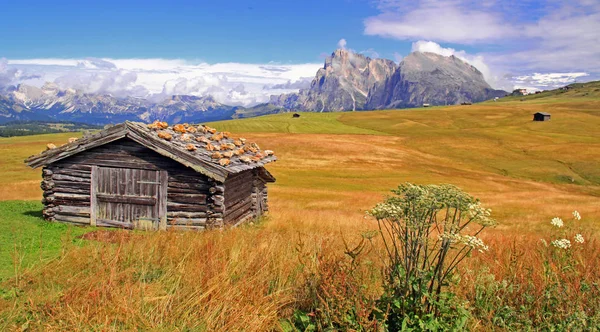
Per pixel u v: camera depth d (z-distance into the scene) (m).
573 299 6.05
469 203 5.05
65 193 17.52
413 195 5.26
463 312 5.35
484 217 4.91
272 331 6.13
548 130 146.38
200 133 21.48
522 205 45.84
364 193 52.91
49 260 8.97
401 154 100.19
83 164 17.42
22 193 40.03
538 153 105.19
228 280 6.97
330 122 177.12
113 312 6.25
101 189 17.33
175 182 16.94
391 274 5.67
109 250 9.03
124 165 17.19
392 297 5.54
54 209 17.50
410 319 5.32
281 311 6.55
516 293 6.42
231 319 6.06
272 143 105.38
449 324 5.41
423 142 119.19
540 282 6.50
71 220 17.42
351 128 160.62
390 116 193.62
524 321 5.72
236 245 9.02
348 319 5.54
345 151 98.56
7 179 58.47
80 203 17.42
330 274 6.43
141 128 16.77
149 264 8.48
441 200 5.09
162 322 6.09
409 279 5.41
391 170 83.50
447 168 89.44
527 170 91.44
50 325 5.95
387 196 5.60
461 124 168.75
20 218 17.22
